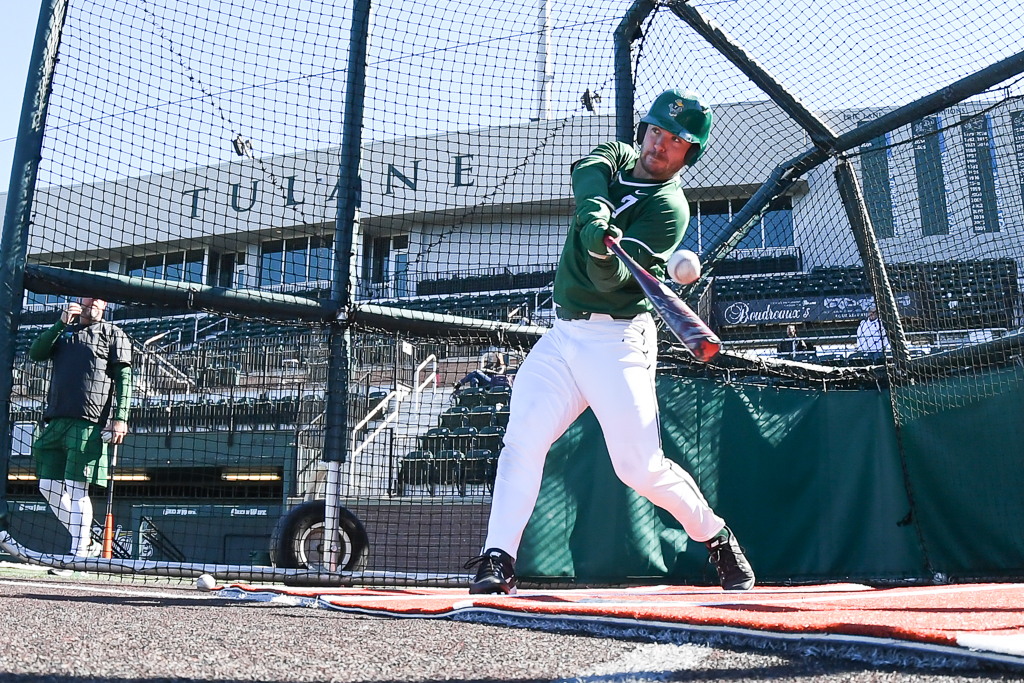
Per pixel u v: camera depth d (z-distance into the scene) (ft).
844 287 24.82
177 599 9.04
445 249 18.63
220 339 38.06
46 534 22.74
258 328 35.01
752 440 14.92
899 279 17.24
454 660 4.93
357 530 13.69
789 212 24.62
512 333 14.46
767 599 8.30
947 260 17.33
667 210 9.78
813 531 14.83
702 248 20.51
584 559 13.64
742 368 15.31
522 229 18.07
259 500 28.17
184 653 4.82
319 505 13.65
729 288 25.76
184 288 12.70
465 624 6.77
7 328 12.55
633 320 10.26
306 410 25.55
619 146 10.48
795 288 25.16
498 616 6.80
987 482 14.65
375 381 27.89
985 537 14.51
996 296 16.83
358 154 13.99
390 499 17.16
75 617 6.47
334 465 13.25
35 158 13.15
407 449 20.74
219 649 5.03
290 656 4.88
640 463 10.14
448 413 22.13
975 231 17.31
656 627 5.79
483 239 18.39
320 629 6.27
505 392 22.40
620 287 9.71
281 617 7.17
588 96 15.69
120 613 6.97
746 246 25.46
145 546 28.53
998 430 14.70
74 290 12.78
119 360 15.49
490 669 4.64
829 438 15.28
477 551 16.56
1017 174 16.96
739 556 10.88
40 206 13.84
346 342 13.60
